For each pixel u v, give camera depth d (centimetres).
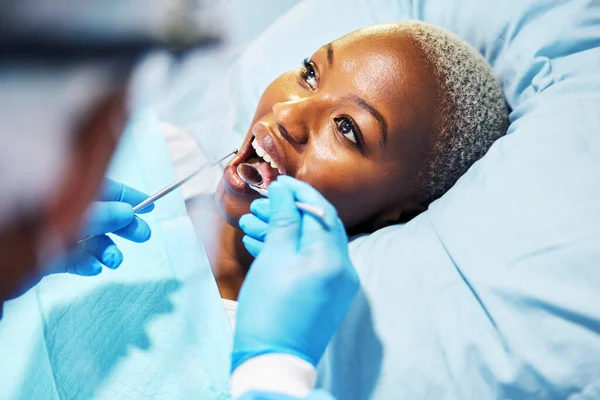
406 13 136
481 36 120
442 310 83
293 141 97
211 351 95
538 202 83
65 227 33
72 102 28
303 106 96
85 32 26
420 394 81
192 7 31
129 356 91
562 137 88
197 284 101
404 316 85
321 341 75
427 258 88
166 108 123
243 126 143
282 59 146
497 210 86
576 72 102
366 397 83
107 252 90
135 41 28
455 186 96
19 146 27
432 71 96
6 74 25
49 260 35
